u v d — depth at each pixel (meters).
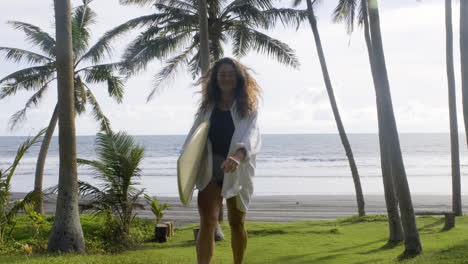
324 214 27.06
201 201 3.93
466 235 14.54
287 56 23.66
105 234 15.30
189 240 15.78
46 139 25.02
